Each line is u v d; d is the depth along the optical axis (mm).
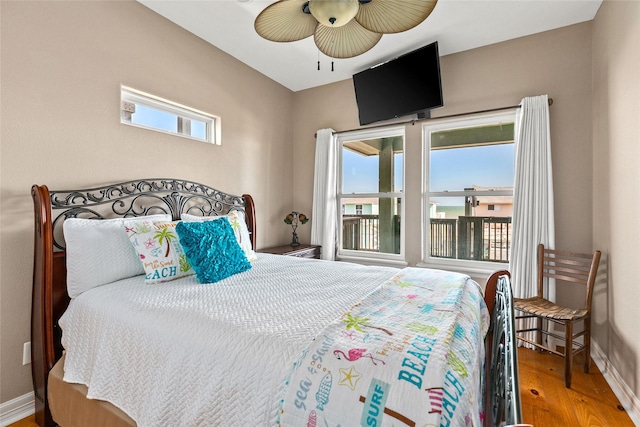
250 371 941
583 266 2311
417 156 3164
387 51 2924
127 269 1782
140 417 1131
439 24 2498
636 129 1711
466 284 1655
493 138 2924
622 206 1892
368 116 3221
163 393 1082
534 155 2525
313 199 3688
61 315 1705
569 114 2504
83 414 1377
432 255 3225
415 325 1057
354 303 1359
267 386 898
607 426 1648
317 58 3076
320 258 3598
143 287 1622
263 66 3254
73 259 1640
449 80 2969
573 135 2488
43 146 1801
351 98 3533
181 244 1776
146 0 2242
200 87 2730
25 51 1727
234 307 1306
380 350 878
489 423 998
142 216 2172
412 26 1610
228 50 2941
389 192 3463
